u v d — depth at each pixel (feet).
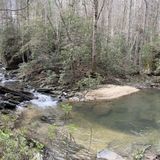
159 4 95.04
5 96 40.88
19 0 72.38
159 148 25.66
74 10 60.08
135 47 85.05
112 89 50.62
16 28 70.64
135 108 40.47
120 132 30.42
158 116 36.70
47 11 65.87
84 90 48.52
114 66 58.13
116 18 103.71
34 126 29.91
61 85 50.70
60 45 56.85
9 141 16.38
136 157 23.26
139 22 89.81
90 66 54.60
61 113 36.52
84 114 36.76
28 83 53.78
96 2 54.03
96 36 55.67
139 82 59.77
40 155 20.20
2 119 26.89
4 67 70.90
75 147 24.97
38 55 57.88
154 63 69.26
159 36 76.89
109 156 23.57
